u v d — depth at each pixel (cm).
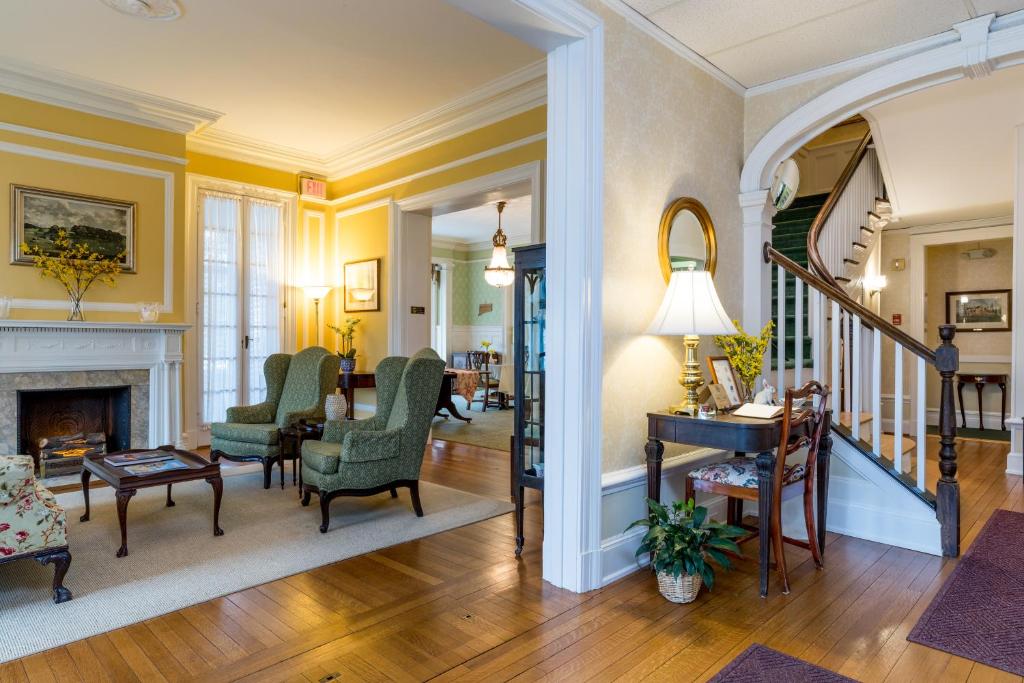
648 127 308
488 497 425
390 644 222
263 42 427
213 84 498
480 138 544
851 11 297
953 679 200
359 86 502
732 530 266
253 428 451
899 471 336
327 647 220
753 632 231
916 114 473
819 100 359
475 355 1099
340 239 703
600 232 273
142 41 425
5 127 468
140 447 528
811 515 298
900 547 329
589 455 270
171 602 255
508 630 233
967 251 773
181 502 407
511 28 258
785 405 267
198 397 610
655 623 238
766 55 345
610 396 286
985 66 316
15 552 242
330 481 344
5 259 468
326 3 376
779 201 668
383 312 645
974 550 321
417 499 379
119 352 511
